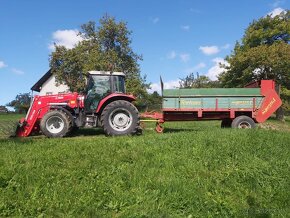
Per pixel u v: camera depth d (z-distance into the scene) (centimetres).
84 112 1297
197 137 991
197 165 774
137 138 1024
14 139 1083
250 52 3366
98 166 736
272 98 1439
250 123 1412
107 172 704
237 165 796
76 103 1295
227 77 3662
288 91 3322
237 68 3525
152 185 658
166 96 1423
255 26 3775
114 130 1237
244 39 3803
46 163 741
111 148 872
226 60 3706
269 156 864
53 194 598
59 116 1227
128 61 3694
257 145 929
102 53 3628
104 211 564
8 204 559
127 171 711
